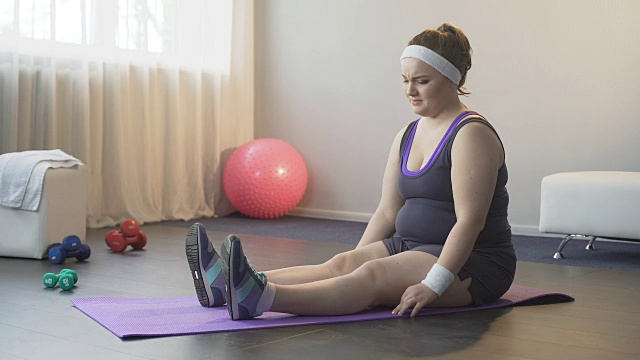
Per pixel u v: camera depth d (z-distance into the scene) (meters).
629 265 3.70
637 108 4.63
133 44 5.24
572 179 3.94
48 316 2.33
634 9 4.60
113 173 5.12
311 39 5.94
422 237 2.36
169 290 2.82
